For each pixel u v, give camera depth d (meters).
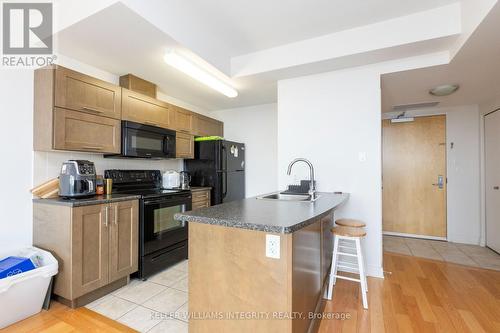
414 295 2.16
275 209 1.59
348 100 2.67
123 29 1.91
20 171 2.09
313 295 1.62
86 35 2.00
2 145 1.99
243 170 4.22
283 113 2.96
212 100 3.87
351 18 2.18
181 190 3.11
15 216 2.05
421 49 2.25
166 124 3.18
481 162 3.65
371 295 2.16
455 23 1.99
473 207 3.71
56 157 2.34
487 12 1.58
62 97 2.09
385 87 2.97
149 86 3.04
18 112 2.07
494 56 2.15
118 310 1.94
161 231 2.68
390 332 1.67
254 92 3.44
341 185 2.69
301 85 2.88
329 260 2.35
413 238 4.01
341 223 2.23
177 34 2.07
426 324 1.75
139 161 3.22
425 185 4.02
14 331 1.67
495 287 2.29
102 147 2.40
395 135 4.20
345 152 2.68
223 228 1.34
